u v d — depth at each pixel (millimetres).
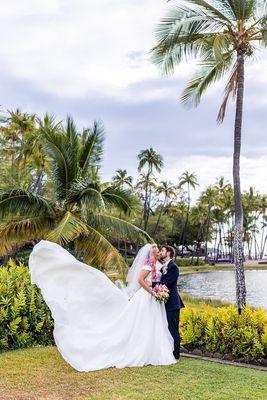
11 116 34250
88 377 5770
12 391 5203
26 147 29734
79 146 16328
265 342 6688
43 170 30938
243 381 5594
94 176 17359
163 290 6699
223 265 72938
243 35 12656
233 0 11977
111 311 6855
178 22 12469
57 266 6781
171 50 13148
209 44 13328
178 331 6859
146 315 6660
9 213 14984
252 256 107750
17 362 6512
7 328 7449
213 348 7211
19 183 27672
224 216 84250
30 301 7832
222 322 7402
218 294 33156
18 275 8398
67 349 6320
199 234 78125
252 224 87125
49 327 7996
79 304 6680
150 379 5672
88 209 14258
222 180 78312
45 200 15562
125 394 5059
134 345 6508
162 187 70000
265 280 47156
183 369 6195
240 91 12859
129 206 16109
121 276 14438
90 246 14648
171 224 75062
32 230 15398
